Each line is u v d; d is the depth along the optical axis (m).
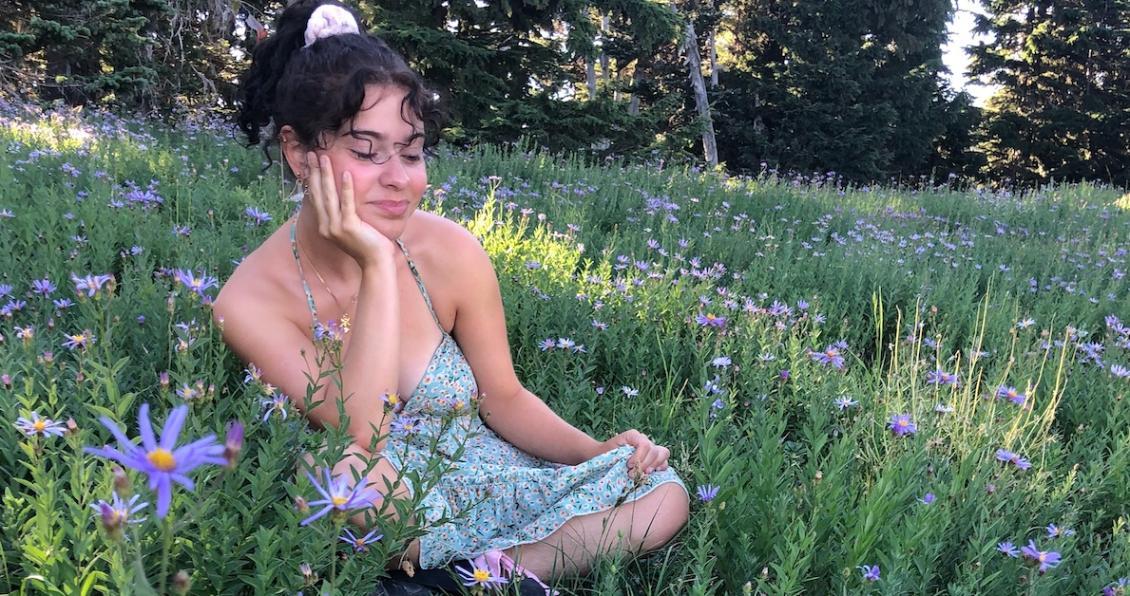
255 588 1.51
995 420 2.98
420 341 2.37
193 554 1.54
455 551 2.00
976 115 31.80
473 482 2.22
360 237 2.03
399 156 2.09
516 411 2.53
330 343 1.82
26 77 11.92
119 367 1.77
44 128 7.86
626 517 2.11
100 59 13.04
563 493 2.20
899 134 29.03
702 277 4.30
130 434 2.11
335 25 2.10
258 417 1.89
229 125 10.83
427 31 12.14
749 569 2.00
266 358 2.17
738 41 29.06
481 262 2.48
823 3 27.22
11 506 1.59
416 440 2.28
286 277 2.25
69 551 1.57
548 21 13.42
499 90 13.48
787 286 4.75
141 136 8.51
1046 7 34.28
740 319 3.82
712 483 2.22
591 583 2.12
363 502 1.32
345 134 2.02
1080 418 3.42
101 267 3.38
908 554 1.95
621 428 2.84
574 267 4.33
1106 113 32.81
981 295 5.44
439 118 2.19
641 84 24.19
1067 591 2.15
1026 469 2.59
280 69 2.23
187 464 0.82
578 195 6.60
